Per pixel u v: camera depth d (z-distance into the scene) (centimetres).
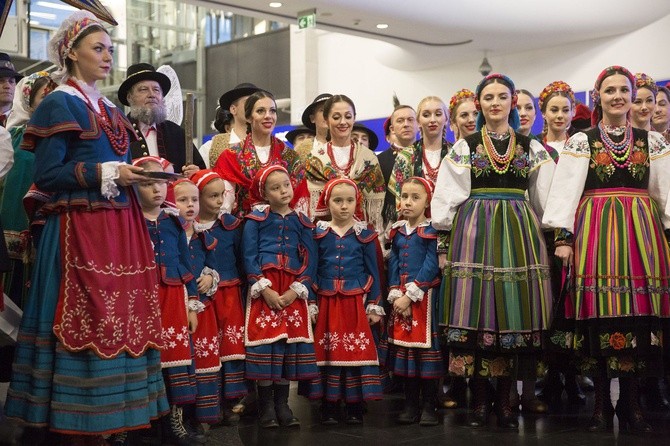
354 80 1334
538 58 1132
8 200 394
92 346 303
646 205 410
